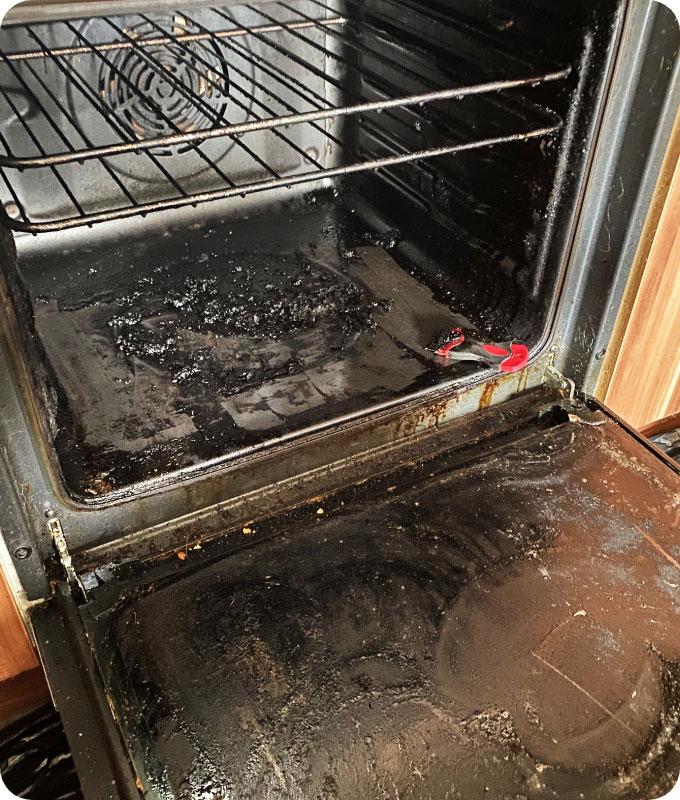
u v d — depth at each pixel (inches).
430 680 27.6
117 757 25.1
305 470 35.9
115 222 52.5
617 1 30.1
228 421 38.2
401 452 37.5
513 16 36.4
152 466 34.9
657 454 37.5
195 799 24.1
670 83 31.0
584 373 41.0
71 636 28.7
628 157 34.0
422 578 31.2
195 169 53.0
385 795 24.5
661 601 30.7
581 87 33.2
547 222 37.9
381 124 52.9
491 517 33.9
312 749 25.5
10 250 29.5
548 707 26.9
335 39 53.3
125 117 48.6
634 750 25.9
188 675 27.5
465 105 42.7
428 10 43.3
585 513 34.3
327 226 55.5
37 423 27.7
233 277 50.0
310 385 40.9
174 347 43.9
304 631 29.0
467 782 24.8
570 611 30.1
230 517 33.6
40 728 34.0
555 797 24.6
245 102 52.0
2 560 29.0
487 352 41.3
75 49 43.3
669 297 40.5
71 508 30.6
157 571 31.2
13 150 46.3
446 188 47.2
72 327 45.1
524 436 38.7
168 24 47.2
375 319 46.3
